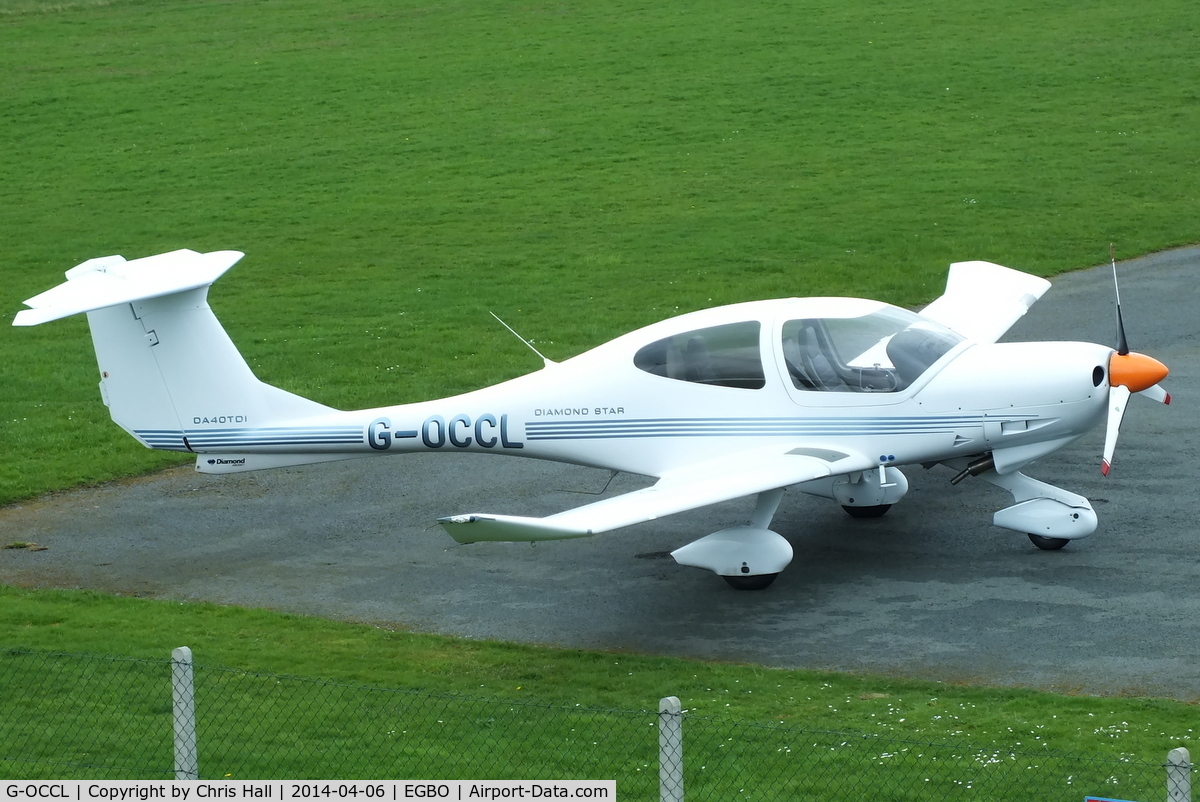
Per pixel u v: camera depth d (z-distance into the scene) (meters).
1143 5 121.69
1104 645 26.11
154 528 36.81
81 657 26.69
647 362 31.62
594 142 93.75
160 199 86.19
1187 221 69.88
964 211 73.88
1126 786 19.89
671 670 25.83
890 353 30.80
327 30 130.50
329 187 87.12
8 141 100.75
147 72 117.75
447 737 22.62
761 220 74.75
